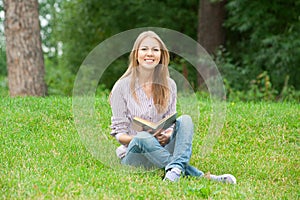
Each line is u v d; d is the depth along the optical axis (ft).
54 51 87.04
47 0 88.17
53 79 55.83
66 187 15.43
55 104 28.32
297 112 27.91
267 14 54.49
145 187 16.02
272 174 19.08
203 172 19.07
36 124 24.97
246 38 61.21
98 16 67.15
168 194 15.47
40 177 16.43
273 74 52.70
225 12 57.26
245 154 21.80
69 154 20.35
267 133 24.64
